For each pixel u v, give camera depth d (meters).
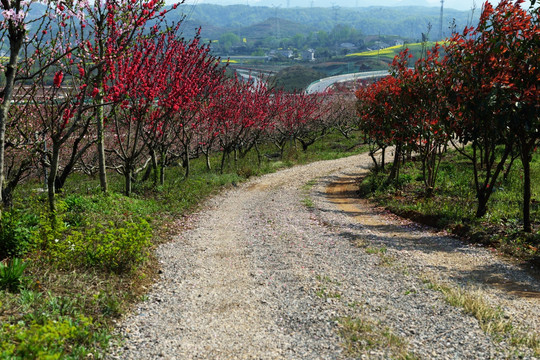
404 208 17.84
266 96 32.75
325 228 14.88
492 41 12.45
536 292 8.54
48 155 14.23
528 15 12.26
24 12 7.54
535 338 6.43
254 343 6.56
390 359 5.91
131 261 9.34
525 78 12.16
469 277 9.55
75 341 5.97
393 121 21.28
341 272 9.89
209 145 28.89
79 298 7.23
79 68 9.91
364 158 42.66
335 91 65.31
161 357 6.09
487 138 14.48
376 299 8.22
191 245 12.48
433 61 18.39
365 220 16.97
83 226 11.78
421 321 7.19
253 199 21.78
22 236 8.52
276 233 13.95
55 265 8.25
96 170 25.33
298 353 6.21
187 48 17.38
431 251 11.85
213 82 21.19
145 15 10.05
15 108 11.24
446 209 16.16
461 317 7.28
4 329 5.51
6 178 16.11
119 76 11.77
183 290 8.88
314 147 51.28
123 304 7.69
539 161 27.22
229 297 8.50
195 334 6.87
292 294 8.56
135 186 19.81
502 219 14.28
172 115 18.78
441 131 17.73
